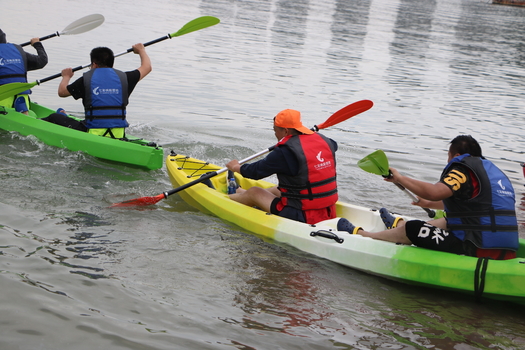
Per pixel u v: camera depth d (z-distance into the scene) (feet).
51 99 26.76
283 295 10.31
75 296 9.50
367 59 49.88
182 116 26.00
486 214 10.43
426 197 10.56
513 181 19.51
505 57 59.47
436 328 9.42
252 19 71.36
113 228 12.92
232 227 13.85
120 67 34.91
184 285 10.34
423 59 53.01
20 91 19.21
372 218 13.75
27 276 10.00
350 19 86.89
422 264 10.82
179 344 8.39
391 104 32.35
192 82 33.68
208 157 20.43
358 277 11.41
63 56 36.45
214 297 9.98
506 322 9.80
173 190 14.84
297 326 9.19
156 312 9.25
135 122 24.31
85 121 18.93
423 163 21.01
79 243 11.78
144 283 10.25
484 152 23.17
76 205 14.21
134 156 18.11
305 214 13.02
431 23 93.25
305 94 33.06
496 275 10.10
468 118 30.07
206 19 21.33
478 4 155.12
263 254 12.26
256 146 22.04
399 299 10.50
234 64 41.11
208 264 11.42
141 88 31.04
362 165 11.76
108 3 72.23
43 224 12.60
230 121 25.71
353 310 9.91
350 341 8.82
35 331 8.41
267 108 28.84
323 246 12.18
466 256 10.55
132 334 8.56
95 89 18.43
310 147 12.77
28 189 14.94
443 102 34.12
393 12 109.91
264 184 16.40
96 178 16.78
